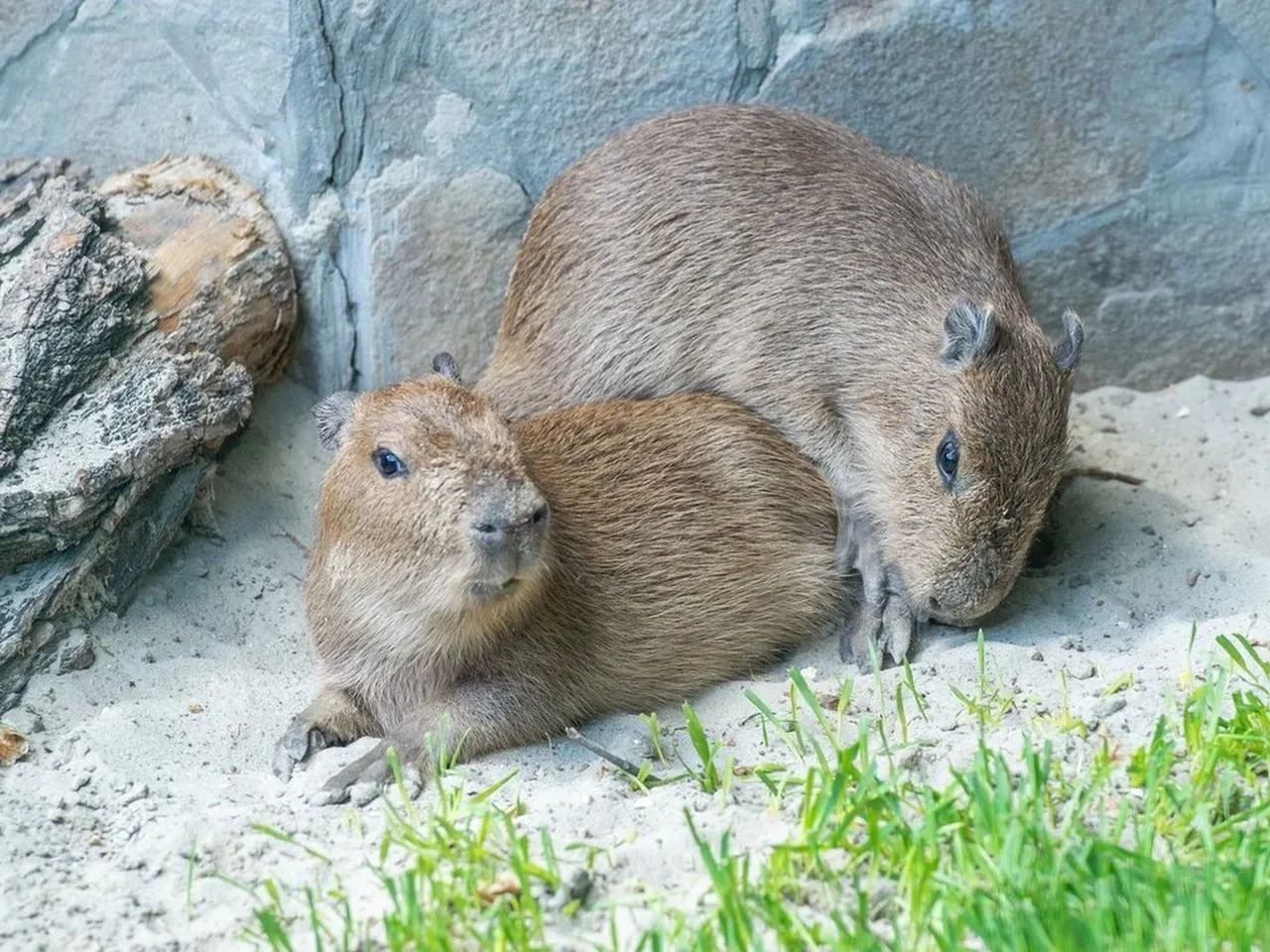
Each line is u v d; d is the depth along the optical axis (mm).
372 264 20062
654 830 13609
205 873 13438
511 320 19734
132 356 17828
